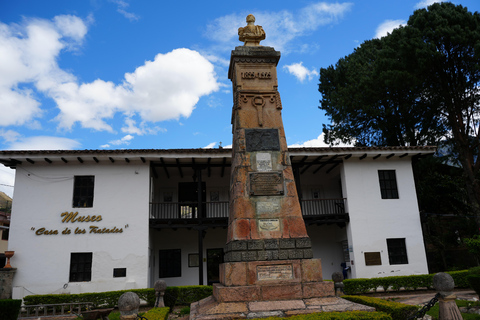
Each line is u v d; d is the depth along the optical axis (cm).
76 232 1534
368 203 1719
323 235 1988
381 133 2312
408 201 1739
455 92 1881
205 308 666
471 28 1797
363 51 2538
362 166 1770
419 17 1864
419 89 1942
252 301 651
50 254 1502
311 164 1777
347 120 2381
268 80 849
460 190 2072
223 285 704
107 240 1545
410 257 1664
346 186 1734
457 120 1952
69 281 1489
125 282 1503
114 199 1595
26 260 1485
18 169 1574
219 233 1936
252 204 740
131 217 1582
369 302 769
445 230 2127
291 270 689
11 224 1512
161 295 1024
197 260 1891
